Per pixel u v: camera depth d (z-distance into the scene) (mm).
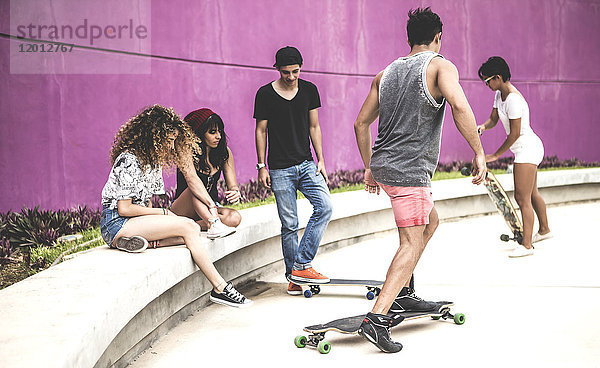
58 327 2779
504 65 6609
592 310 4516
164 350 3945
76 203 7078
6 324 2820
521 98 6551
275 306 4965
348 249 7277
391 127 3939
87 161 7191
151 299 3789
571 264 6090
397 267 3797
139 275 3670
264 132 5328
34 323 2832
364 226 7809
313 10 10391
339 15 10828
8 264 5004
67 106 6984
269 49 9734
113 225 4445
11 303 3133
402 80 3875
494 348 3766
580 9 14164
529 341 3875
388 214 8234
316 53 10477
